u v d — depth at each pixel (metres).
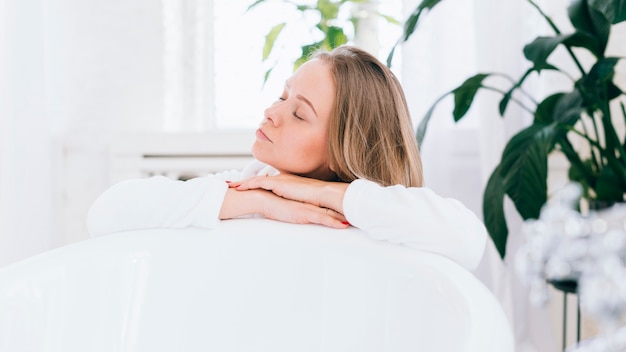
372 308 0.73
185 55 1.65
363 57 0.92
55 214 1.58
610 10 1.08
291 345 0.80
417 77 1.49
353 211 0.77
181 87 1.65
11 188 1.46
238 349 0.81
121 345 0.79
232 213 0.85
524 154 1.14
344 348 0.75
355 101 0.87
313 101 0.86
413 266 0.70
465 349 0.47
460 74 1.51
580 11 1.15
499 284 1.44
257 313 0.81
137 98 1.60
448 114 1.50
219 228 0.84
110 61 1.59
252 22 1.70
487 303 0.56
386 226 0.75
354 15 1.64
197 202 0.84
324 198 0.81
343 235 0.80
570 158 1.28
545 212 0.93
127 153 1.54
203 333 0.82
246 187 0.86
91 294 0.77
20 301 0.69
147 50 1.59
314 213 0.82
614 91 1.24
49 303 0.72
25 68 1.46
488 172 1.44
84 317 0.76
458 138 1.53
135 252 0.81
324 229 0.82
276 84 1.71
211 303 0.82
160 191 0.84
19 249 1.48
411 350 0.66
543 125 1.19
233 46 1.71
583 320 1.53
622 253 0.82
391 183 0.88
